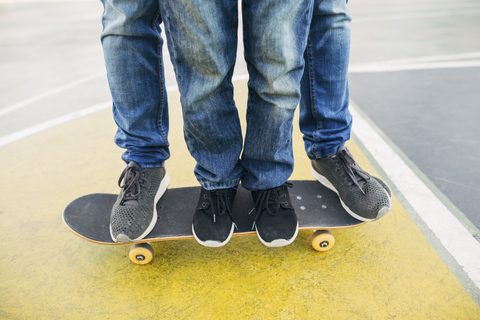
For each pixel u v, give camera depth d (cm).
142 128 125
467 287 116
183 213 135
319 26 121
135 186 125
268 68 95
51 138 229
